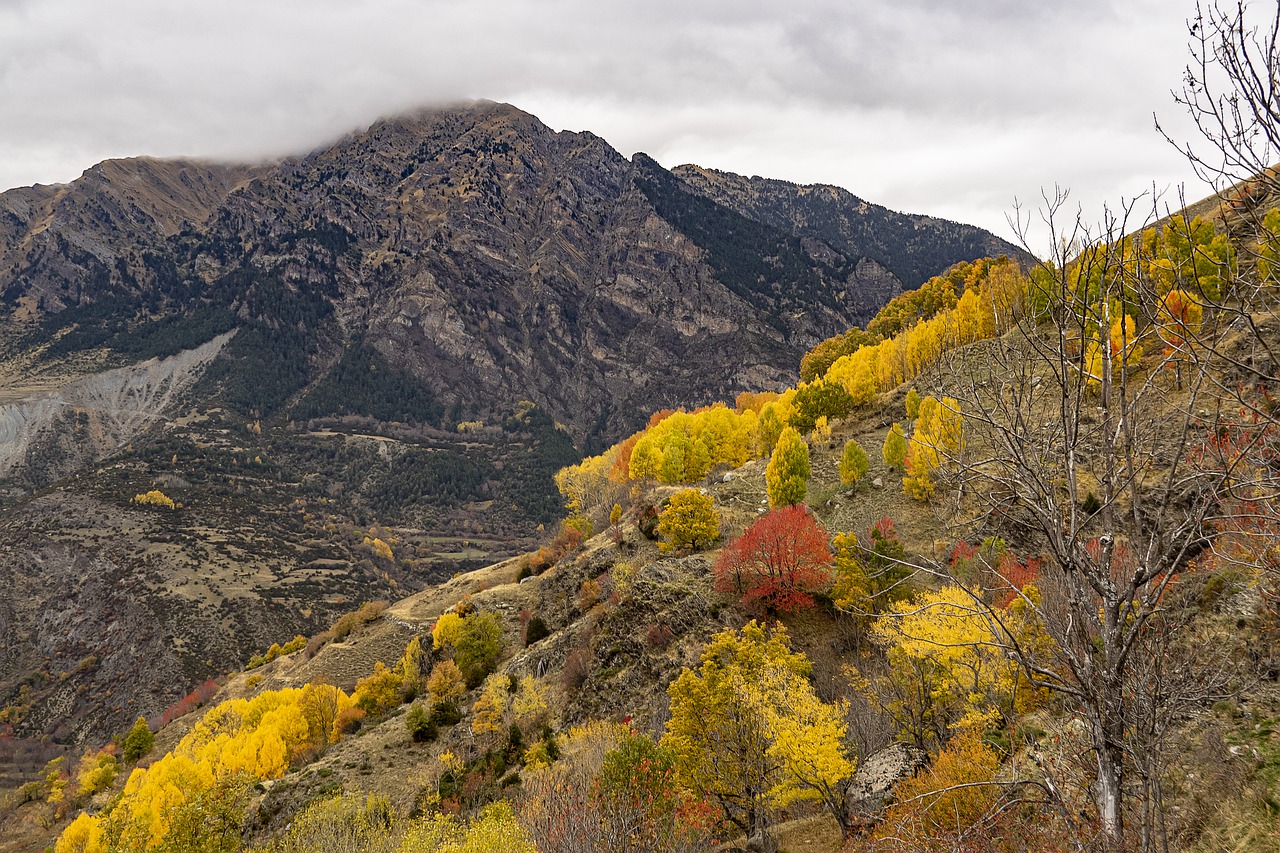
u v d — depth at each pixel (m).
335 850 28.45
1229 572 14.45
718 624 49.03
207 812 35.09
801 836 27.36
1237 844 11.38
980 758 17.08
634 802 22.70
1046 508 7.49
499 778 41.09
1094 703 6.96
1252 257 6.16
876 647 39.00
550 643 60.88
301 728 63.94
